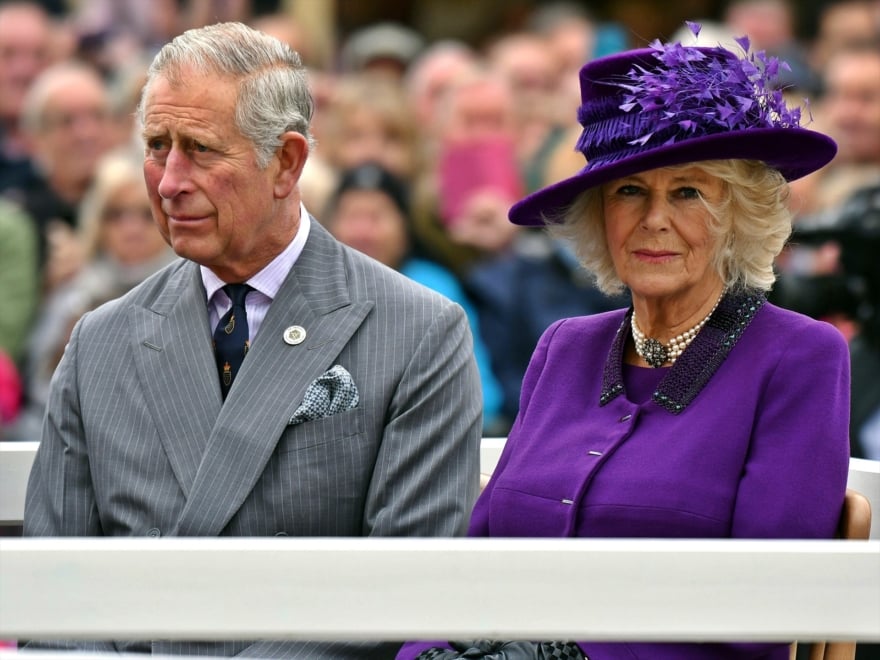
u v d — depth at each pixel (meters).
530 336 20.86
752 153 9.99
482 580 7.58
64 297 21.36
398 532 10.86
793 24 29.14
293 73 11.31
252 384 11.12
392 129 23.58
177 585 7.49
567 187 10.35
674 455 10.00
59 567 7.46
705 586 7.66
